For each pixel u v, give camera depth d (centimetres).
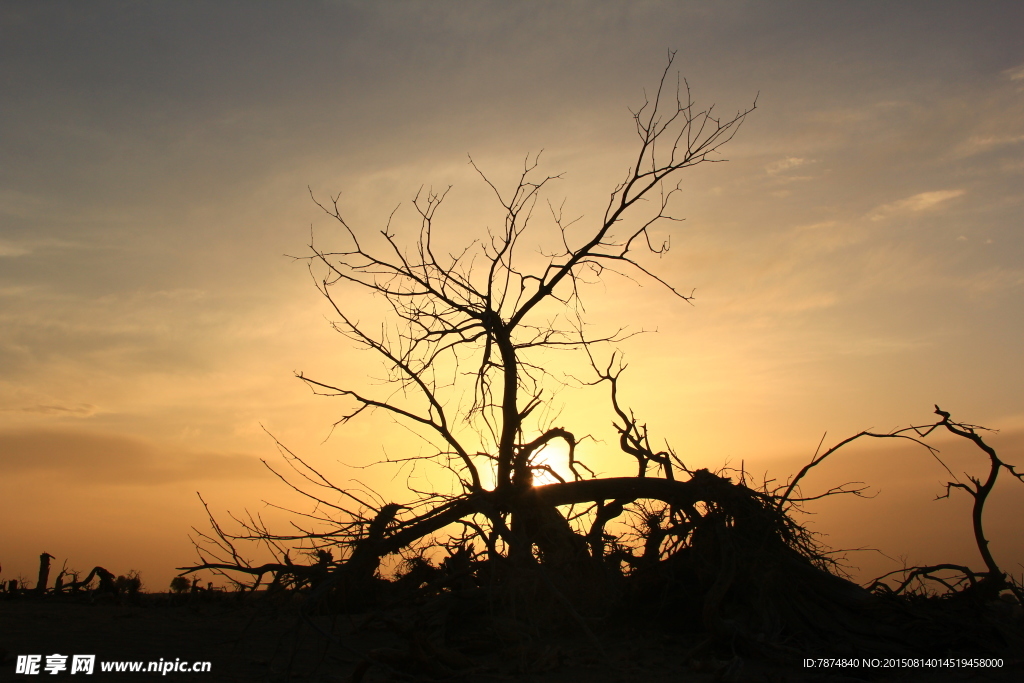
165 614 1767
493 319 1427
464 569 1304
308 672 1107
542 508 1468
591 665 1156
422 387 1327
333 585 1187
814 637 1262
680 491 1435
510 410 1449
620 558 1490
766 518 1377
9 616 1634
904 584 1371
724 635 1232
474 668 1116
